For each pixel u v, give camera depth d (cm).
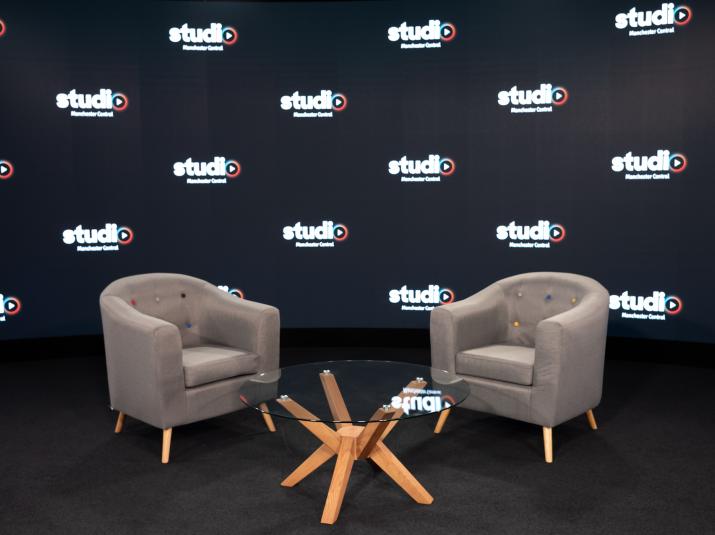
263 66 553
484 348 373
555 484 301
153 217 553
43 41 520
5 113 517
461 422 386
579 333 332
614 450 340
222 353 363
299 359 535
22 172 525
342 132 558
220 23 547
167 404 327
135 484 305
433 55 543
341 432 298
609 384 454
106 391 450
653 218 507
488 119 539
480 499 287
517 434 366
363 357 541
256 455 338
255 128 557
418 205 557
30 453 343
